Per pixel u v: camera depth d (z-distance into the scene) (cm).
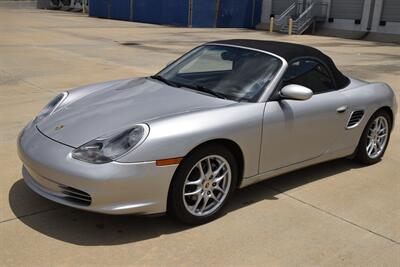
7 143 511
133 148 302
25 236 315
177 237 325
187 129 320
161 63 1265
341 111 436
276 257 306
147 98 374
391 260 311
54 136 329
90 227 332
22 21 3006
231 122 343
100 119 338
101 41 1894
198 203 340
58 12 4681
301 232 342
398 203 403
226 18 3497
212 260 299
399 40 2809
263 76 390
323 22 3309
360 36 3041
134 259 295
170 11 3394
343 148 458
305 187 428
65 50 1485
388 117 507
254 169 374
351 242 332
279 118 376
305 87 396
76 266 284
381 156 514
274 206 384
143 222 343
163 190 315
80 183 299
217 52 439
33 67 1088
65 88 847
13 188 390
